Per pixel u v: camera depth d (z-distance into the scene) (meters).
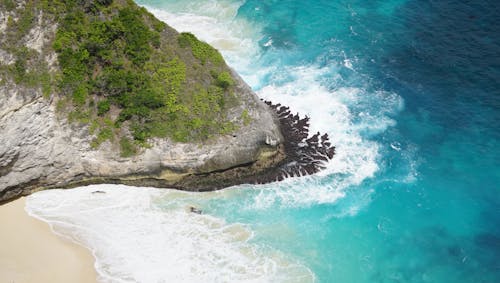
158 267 34.28
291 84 48.66
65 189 39.19
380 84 48.66
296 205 39.41
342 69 50.31
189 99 39.72
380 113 46.03
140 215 37.69
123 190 39.41
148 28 40.66
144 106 38.53
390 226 38.25
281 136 42.25
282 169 41.22
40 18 36.91
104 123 38.25
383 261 36.12
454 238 37.38
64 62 37.28
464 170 41.53
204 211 38.53
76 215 37.19
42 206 37.69
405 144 43.62
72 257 34.44
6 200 37.62
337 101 47.06
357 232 37.84
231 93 40.66
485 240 37.16
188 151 38.75
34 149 36.44
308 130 44.06
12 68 35.19
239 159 40.06
